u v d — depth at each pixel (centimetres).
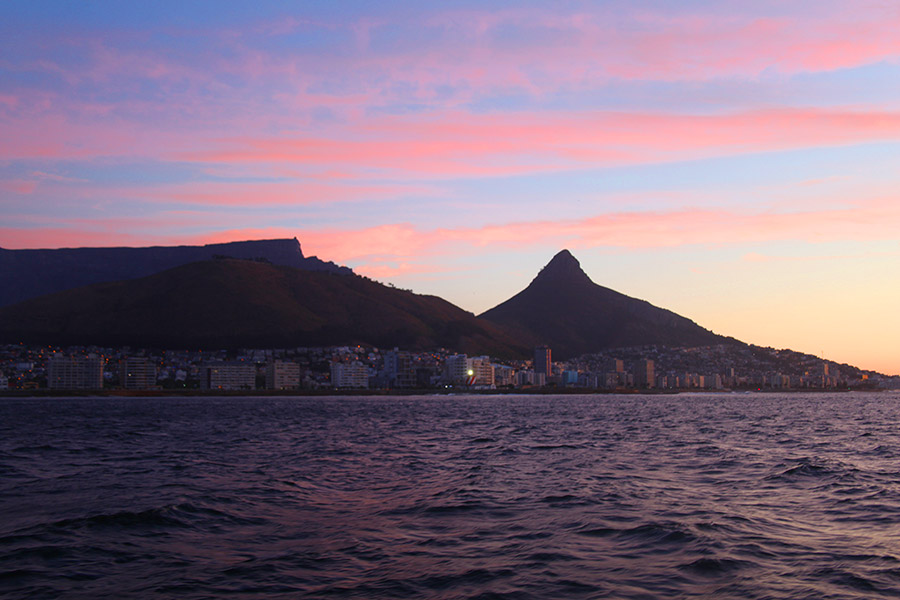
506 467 5903
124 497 4294
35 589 2391
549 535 3138
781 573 2494
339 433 11194
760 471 5500
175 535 3189
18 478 5291
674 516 3534
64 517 3653
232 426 13625
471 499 4128
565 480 4997
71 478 5272
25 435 10806
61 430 12281
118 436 10488
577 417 18212
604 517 3528
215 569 2614
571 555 2772
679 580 2420
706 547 2847
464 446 8300
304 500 4141
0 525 3453
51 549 2928
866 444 8600
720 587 2338
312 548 2936
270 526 3388
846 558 2695
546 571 2541
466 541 3042
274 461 6525
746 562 2633
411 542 3030
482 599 2223
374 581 2436
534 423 14762
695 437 9912
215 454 7306
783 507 3825
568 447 8056
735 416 19075
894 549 2842
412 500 4125
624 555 2766
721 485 4709
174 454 7312
